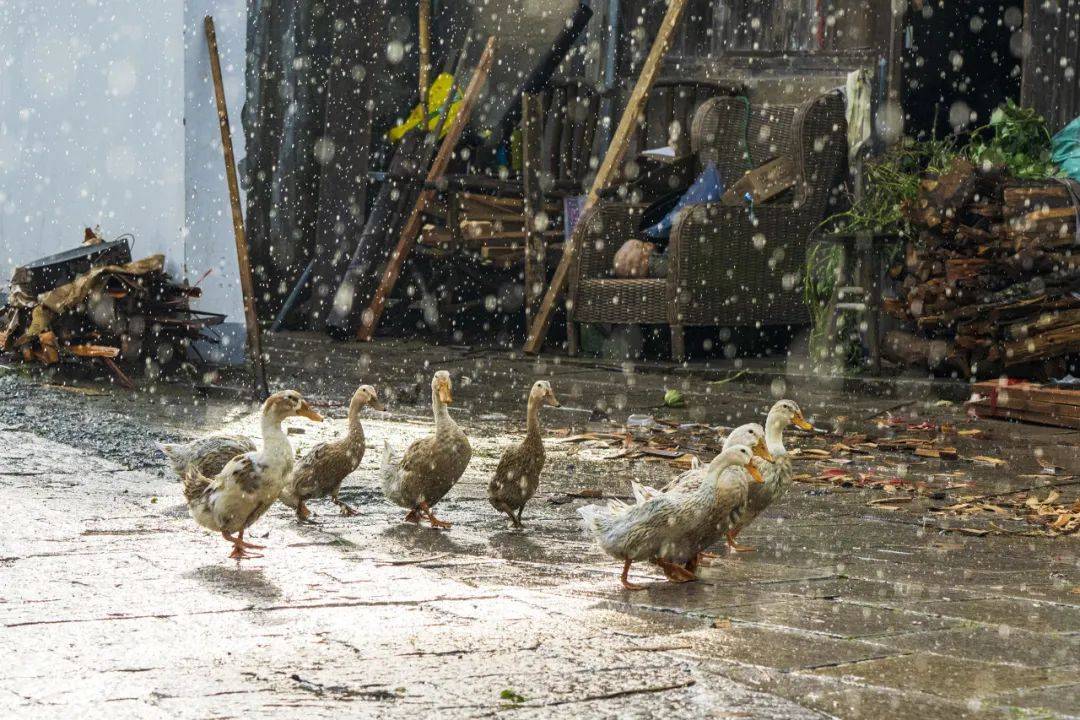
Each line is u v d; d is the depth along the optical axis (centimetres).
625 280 1661
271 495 623
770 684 407
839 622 496
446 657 439
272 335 1970
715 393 1390
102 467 896
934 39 1800
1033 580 591
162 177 1847
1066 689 405
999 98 1888
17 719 371
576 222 1820
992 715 377
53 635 469
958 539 700
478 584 569
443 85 2092
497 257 1942
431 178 1925
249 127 2005
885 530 725
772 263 1645
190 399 1309
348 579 575
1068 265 1254
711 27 1852
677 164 1758
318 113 2062
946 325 1353
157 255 1542
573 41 2000
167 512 741
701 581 582
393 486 730
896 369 1455
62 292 1488
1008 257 1282
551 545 674
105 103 1892
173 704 384
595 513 583
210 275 1847
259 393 1316
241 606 518
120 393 1342
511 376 1553
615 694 395
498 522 742
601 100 1977
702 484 573
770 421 685
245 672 420
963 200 1287
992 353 1302
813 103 1606
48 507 747
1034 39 1441
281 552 642
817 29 1747
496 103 2031
